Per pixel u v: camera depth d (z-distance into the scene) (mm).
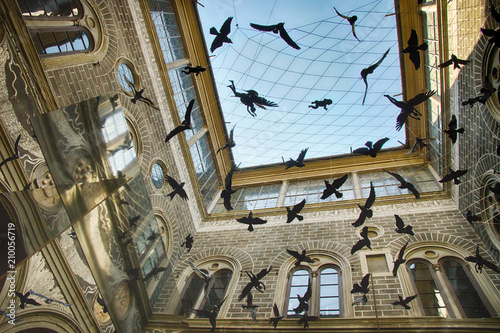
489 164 9961
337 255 11500
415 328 8438
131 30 12680
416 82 14648
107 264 7844
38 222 6336
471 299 9172
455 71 11180
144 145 12570
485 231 10469
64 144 7148
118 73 11711
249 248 13047
